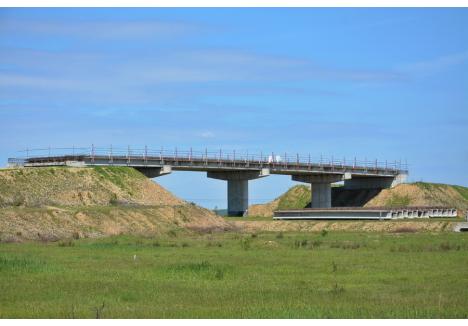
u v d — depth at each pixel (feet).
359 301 106.52
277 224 372.99
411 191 543.80
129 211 313.32
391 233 315.37
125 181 360.48
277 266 154.40
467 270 147.33
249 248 208.33
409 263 160.86
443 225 346.74
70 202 322.55
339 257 176.14
